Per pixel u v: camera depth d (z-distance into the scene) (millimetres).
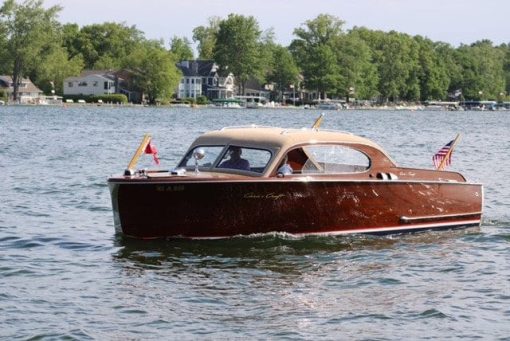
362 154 23922
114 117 126250
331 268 20406
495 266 20828
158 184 21859
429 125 118188
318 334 15727
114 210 22578
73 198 30969
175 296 17875
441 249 22703
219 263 20594
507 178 40406
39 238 23250
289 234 22906
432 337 15625
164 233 22344
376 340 15438
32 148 56500
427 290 18594
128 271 19797
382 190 23688
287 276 19609
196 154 23141
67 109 171000
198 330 15852
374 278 19547
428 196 24562
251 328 16000
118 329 15805
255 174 22656
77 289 18234
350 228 23484
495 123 132625
